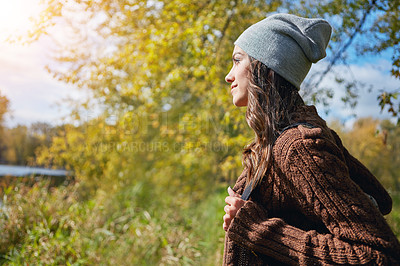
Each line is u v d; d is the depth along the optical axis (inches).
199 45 145.4
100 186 228.5
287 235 34.7
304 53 41.4
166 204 236.1
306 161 33.7
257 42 40.9
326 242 32.7
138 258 142.3
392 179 221.5
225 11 155.9
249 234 36.1
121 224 174.4
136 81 171.8
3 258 123.8
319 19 43.5
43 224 144.6
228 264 39.6
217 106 183.2
